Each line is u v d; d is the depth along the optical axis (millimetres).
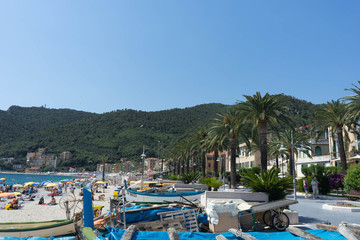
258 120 29016
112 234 8438
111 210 10625
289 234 9242
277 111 27734
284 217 11312
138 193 21062
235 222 10250
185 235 8859
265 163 28344
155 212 11234
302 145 48281
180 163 93375
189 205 12117
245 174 13695
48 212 29422
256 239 8203
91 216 9789
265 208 10953
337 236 8836
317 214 15578
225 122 36812
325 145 61812
